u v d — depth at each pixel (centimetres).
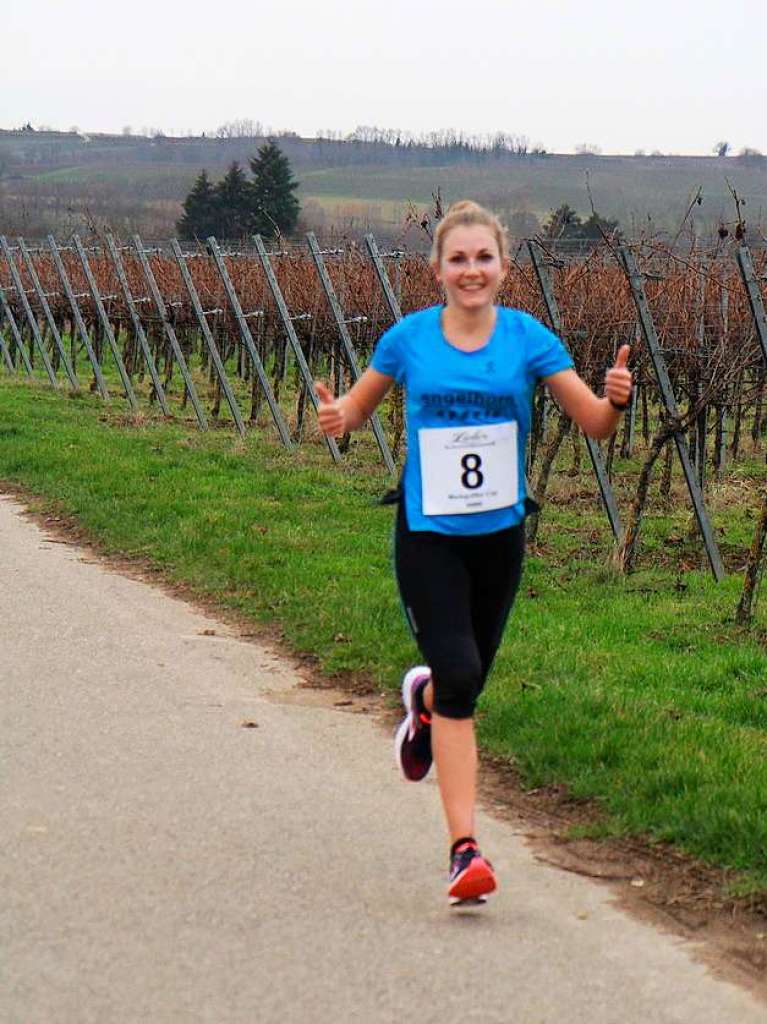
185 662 908
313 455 2011
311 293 2402
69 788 654
